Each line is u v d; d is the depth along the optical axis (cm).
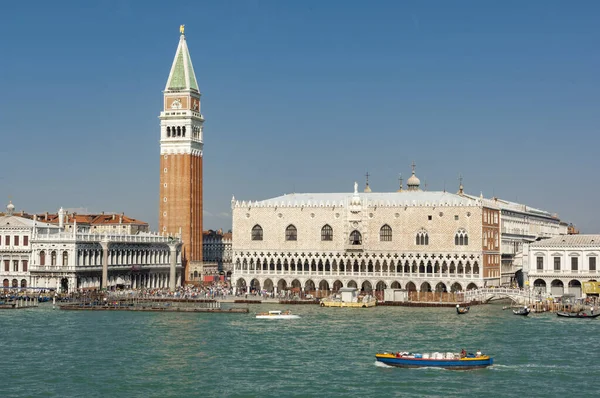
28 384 10719
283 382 10831
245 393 10281
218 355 12638
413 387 10550
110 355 12638
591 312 17562
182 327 15900
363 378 11044
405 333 15000
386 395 10169
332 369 11600
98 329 15512
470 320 17075
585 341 13975
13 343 13738
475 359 11644
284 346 13488
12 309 19312
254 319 17375
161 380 10938
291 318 17550
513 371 11475
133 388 10519
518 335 14700
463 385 10662
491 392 10319
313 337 14488
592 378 11050
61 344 13650
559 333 14962
